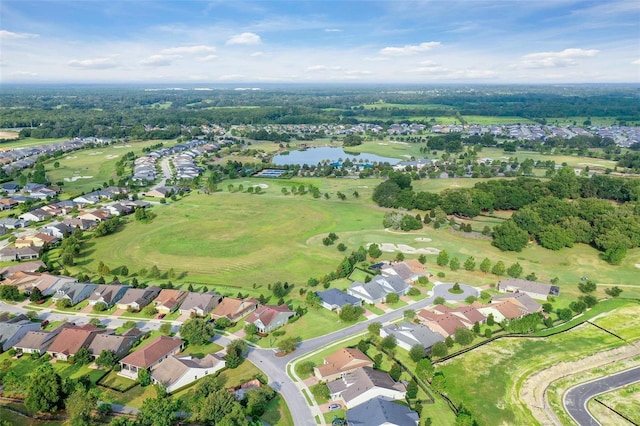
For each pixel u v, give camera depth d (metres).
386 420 75.06
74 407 76.25
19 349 100.19
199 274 143.00
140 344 103.88
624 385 93.00
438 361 98.94
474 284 138.75
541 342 107.88
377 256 154.75
